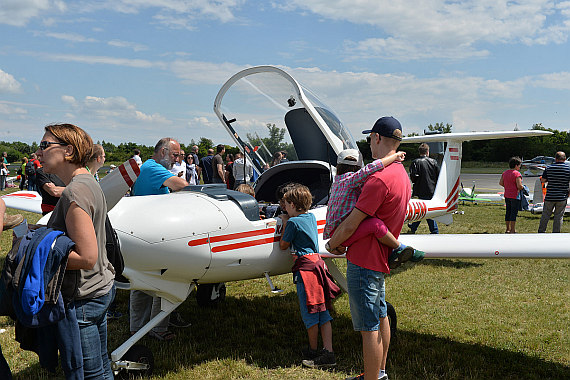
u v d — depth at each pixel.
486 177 28.17
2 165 17.95
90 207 1.80
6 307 1.75
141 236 2.73
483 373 3.05
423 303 4.48
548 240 3.27
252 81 4.47
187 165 11.48
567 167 7.37
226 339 3.63
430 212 5.96
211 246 3.00
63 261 1.71
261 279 5.43
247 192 3.81
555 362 3.21
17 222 2.13
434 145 8.38
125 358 2.84
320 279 3.18
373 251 2.39
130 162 2.71
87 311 1.85
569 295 4.73
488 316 4.10
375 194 2.30
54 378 2.96
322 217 3.90
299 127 4.93
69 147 1.86
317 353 3.21
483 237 3.49
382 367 2.68
